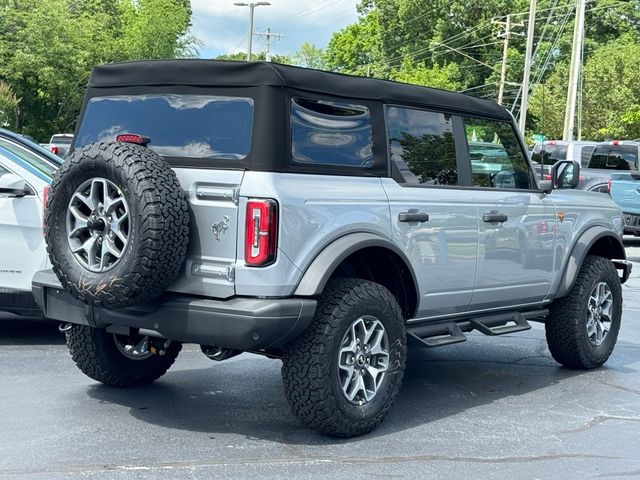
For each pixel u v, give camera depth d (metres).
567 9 61.66
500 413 6.36
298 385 5.28
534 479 4.96
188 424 5.74
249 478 4.77
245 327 4.99
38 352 7.66
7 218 7.61
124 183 4.97
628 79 42.00
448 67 63.44
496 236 6.73
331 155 5.54
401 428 5.88
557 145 21.16
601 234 7.86
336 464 5.05
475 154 6.77
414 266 5.98
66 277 5.21
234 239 5.10
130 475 4.73
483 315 6.92
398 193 5.88
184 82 5.56
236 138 5.26
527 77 38.78
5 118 32.34
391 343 5.68
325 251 5.30
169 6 49.81
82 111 6.06
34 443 5.23
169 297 5.26
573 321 7.62
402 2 65.81
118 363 6.41
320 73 5.55
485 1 64.25
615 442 5.73
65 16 40.12
